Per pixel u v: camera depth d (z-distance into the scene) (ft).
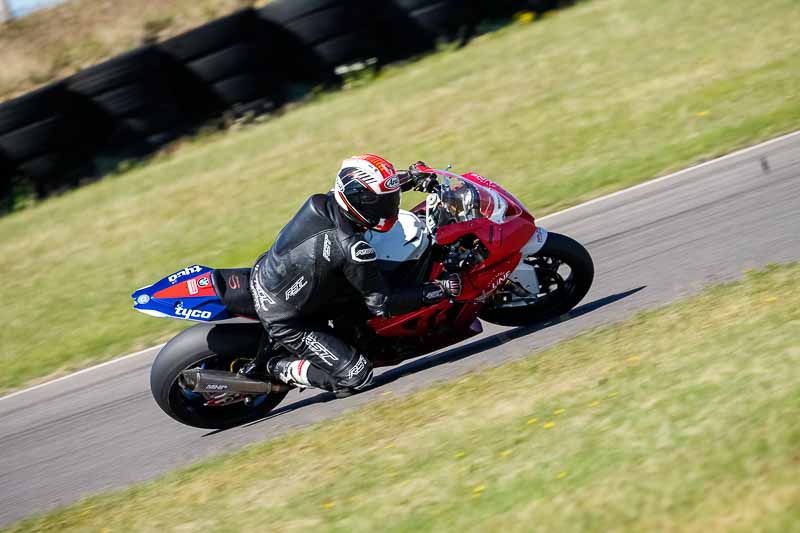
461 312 61.52
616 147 105.29
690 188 86.89
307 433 56.65
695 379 44.39
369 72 163.63
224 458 56.39
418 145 123.85
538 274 64.64
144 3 195.83
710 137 99.50
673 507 33.99
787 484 32.96
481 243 59.82
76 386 80.02
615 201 89.71
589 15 163.02
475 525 37.24
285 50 163.02
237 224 115.34
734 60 122.93
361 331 60.49
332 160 128.36
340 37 161.07
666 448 38.37
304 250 56.49
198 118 162.40
